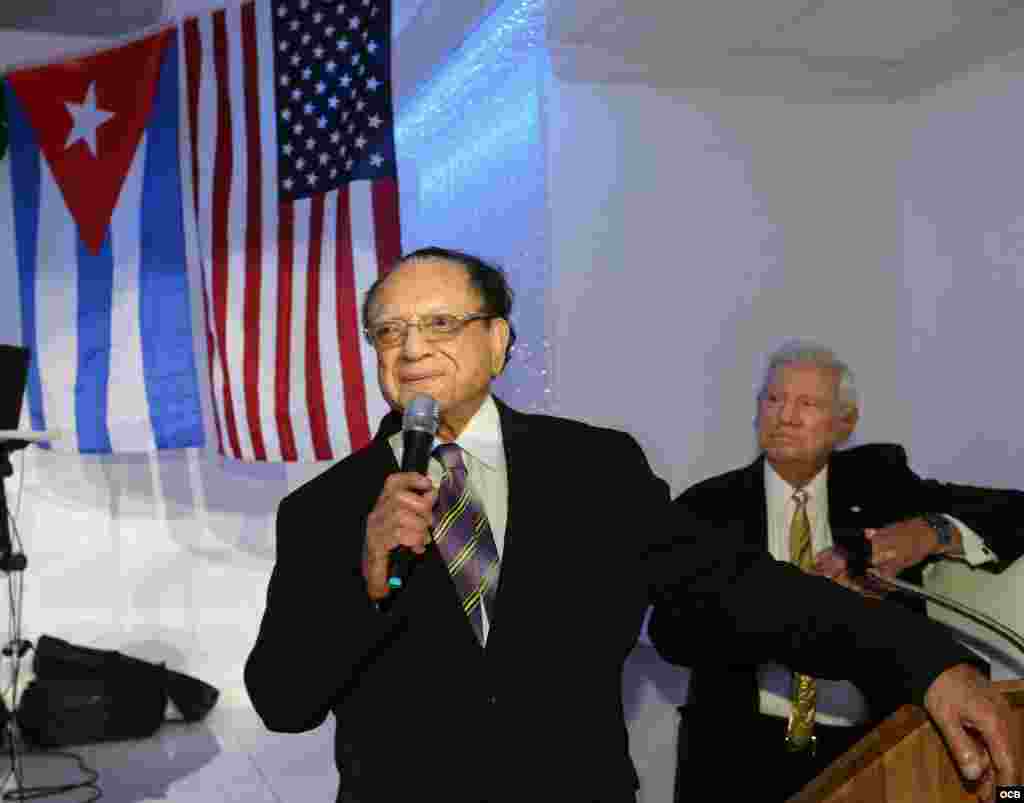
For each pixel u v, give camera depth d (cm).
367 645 140
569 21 425
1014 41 425
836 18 421
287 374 470
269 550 622
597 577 154
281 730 152
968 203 452
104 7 546
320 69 431
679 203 463
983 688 129
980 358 446
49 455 599
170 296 518
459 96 488
